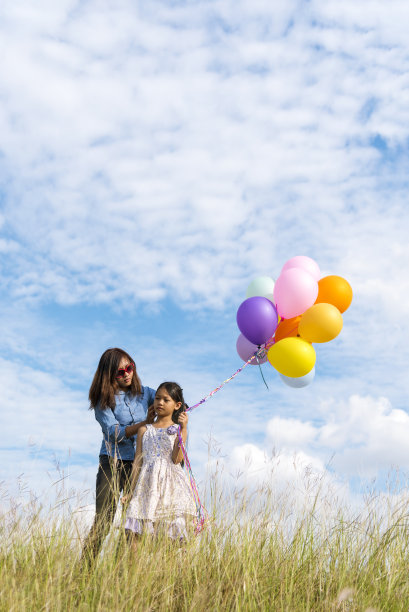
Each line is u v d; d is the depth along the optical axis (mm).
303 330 4742
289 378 4914
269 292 5258
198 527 4047
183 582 3578
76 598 3336
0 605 3059
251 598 3471
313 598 3748
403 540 4246
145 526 3961
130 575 3520
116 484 4227
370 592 3758
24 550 3777
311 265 5234
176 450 4215
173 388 4383
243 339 5164
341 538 4230
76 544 3865
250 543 3953
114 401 4520
